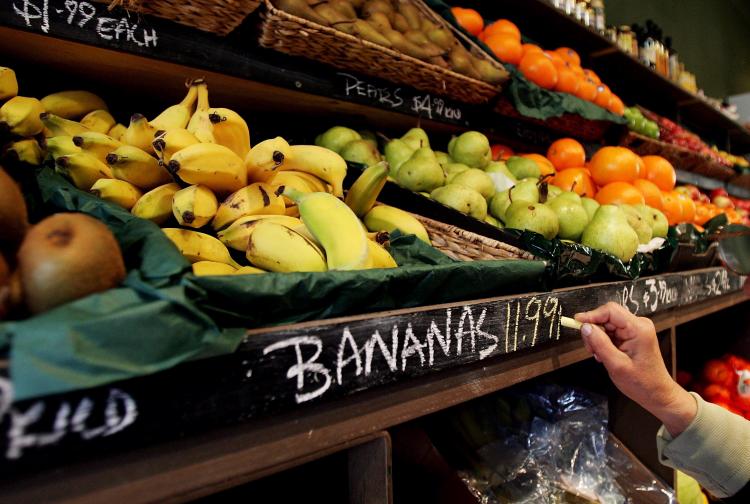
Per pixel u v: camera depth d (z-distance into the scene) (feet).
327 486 2.46
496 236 3.05
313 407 1.50
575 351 2.73
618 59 8.64
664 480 3.58
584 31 7.63
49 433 0.97
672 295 3.77
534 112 4.73
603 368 3.97
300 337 1.39
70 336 0.97
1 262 1.09
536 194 3.74
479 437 3.25
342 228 1.95
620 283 3.13
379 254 2.15
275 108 4.01
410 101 3.95
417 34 3.90
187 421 1.18
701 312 4.36
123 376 1.03
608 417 3.95
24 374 0.92
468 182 3.77
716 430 2.40
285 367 1.36
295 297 1.50
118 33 2.42
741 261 3.47
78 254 1.07
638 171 4.97
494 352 2.11
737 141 15.67
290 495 2.47
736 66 18.42
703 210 6.87
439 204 3.30
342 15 3.29
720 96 17.15
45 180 2.07
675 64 11.01
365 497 1.73
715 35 16.55
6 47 2.57
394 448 2.72
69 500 1.04
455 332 1.90
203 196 1.95
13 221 1.20
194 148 1.93
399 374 1.69
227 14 2.61
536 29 7.67
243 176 2.18
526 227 3.32
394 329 1.66
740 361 6.08
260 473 1.35
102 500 1.09
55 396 0.98
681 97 10.82
